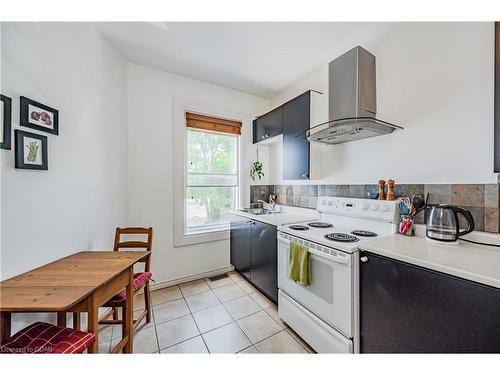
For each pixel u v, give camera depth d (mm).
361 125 1509
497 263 928
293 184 2695
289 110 2373
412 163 1517
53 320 1293
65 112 1401
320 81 2334
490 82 1172
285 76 2533
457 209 1177
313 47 1983
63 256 1382
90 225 1646
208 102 2688
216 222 2887
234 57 2146
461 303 852
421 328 972
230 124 2898
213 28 1728
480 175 1210
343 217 1866
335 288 1304
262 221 2158
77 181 1508
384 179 1696
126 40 1889
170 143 2461
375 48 1725
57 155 1335
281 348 1497
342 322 1264
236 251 2723
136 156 2273
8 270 1043
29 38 1153
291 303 1654
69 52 1440
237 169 3008
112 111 1950
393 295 1079
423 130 1455
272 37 1845
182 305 2049
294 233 1634
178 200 2508
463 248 1151
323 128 1769
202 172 2781
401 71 1567
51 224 1291
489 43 1175
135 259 1360
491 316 780
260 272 2197
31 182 1158
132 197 2262
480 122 1207
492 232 1171
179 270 2531
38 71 1206
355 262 1238
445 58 1345
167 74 2432
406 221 1450
